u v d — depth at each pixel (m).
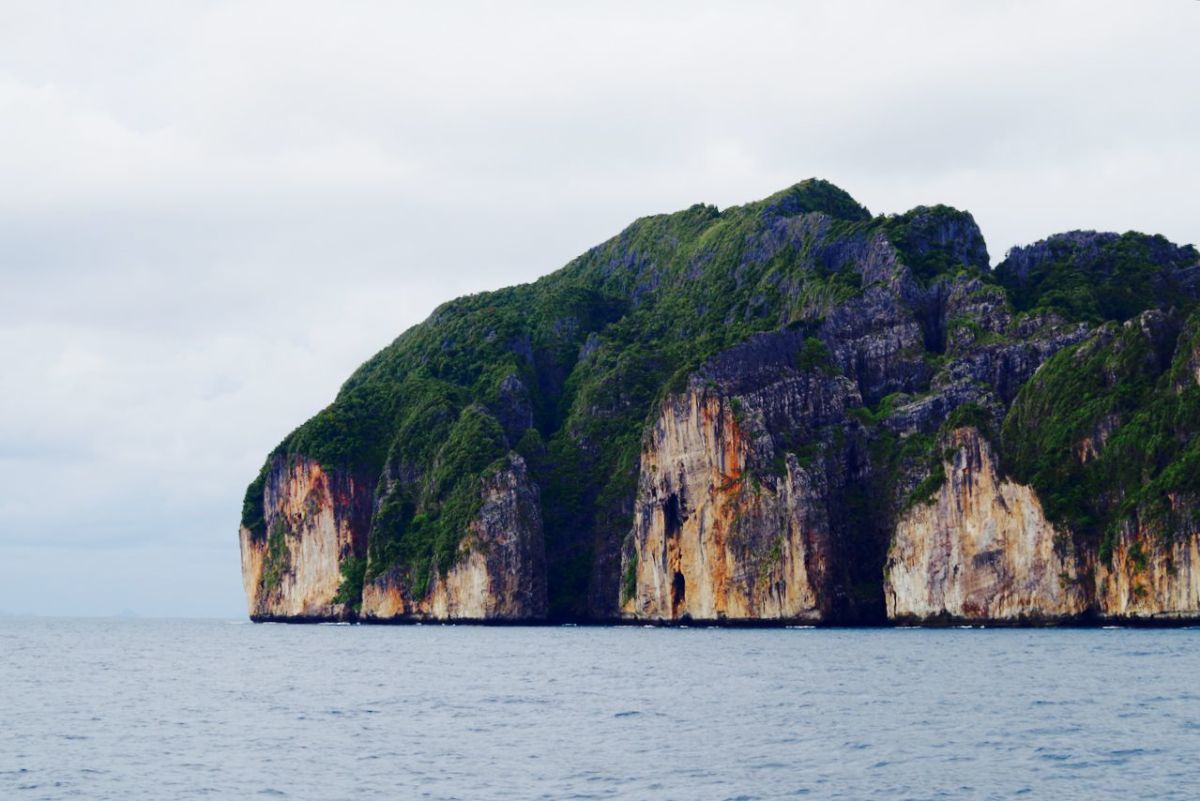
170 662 158.25
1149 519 154.00
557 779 63.12
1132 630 152.88
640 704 92.62
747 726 78.75
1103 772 61.44
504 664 137.75
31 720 91.06
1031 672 104.12
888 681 102.12
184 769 69.06
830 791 58.84
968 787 59.09
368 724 85.38
